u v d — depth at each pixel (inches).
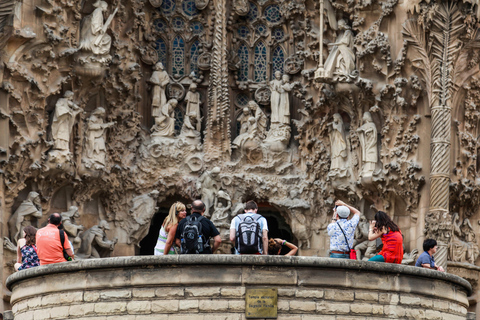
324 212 1099.9
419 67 985.5
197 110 1111.6
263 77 1151.6
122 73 1045.2
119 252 1061.8
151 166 1080.2
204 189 1083.3
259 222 654.5
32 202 971.3
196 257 631.2
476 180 1025.5
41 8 948.6
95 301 648.4
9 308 932.6
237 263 633.0
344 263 645.9
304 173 1106.7
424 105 999.0
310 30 1088.8
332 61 1024.9
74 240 995.3
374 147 1024.9
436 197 978.1
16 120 952.3
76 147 1009.5
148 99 1107.3
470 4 967.6
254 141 1102.4
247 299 633.0
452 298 696.4
